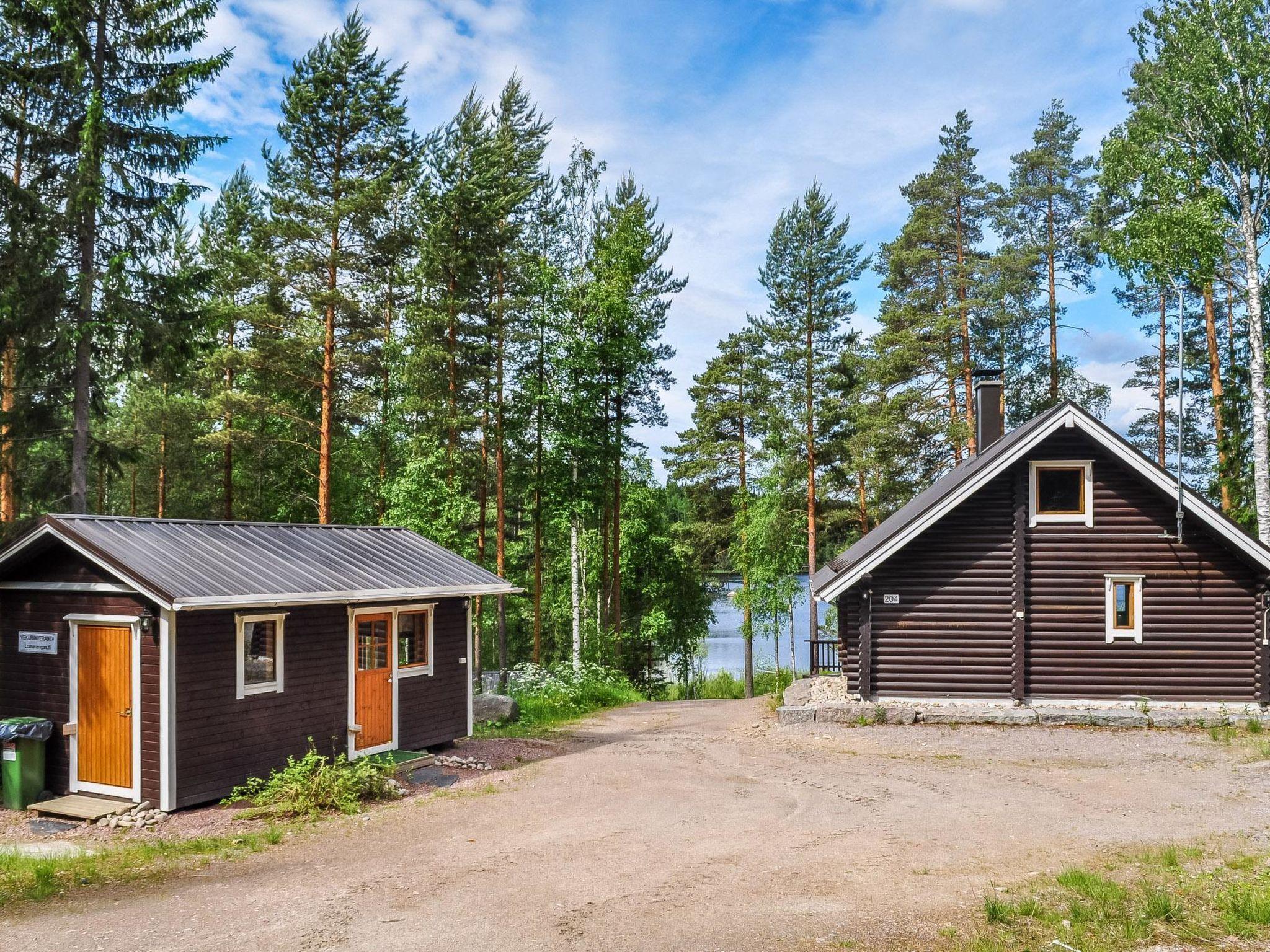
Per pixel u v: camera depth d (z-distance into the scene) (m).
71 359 22.47
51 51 21.95
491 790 12.92
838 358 37.16
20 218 20.92
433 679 16.11
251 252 30.67
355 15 28.55
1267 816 10.45
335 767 12.28
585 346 31.17
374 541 16.80
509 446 32.12
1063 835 9.84
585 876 8.55
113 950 6.75
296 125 28.00
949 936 6.73
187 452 35.94
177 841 10.10
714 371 41.22
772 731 17.73
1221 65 24.11
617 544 34.03
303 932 7.11
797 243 37.06
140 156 23.03
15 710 12.57
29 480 23.77
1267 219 25.28
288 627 13.05
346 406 31.80
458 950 6.68
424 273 28.44
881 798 11.97
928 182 37.31
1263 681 17.53
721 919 7.25
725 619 79.81
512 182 30.39
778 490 36.38
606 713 23.89
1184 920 6.95
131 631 11.70
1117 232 26.30
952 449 36.91
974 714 17.52
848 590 19.30
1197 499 17.41
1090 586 18.19
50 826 11.09
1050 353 36.75
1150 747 15.24
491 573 17.39
